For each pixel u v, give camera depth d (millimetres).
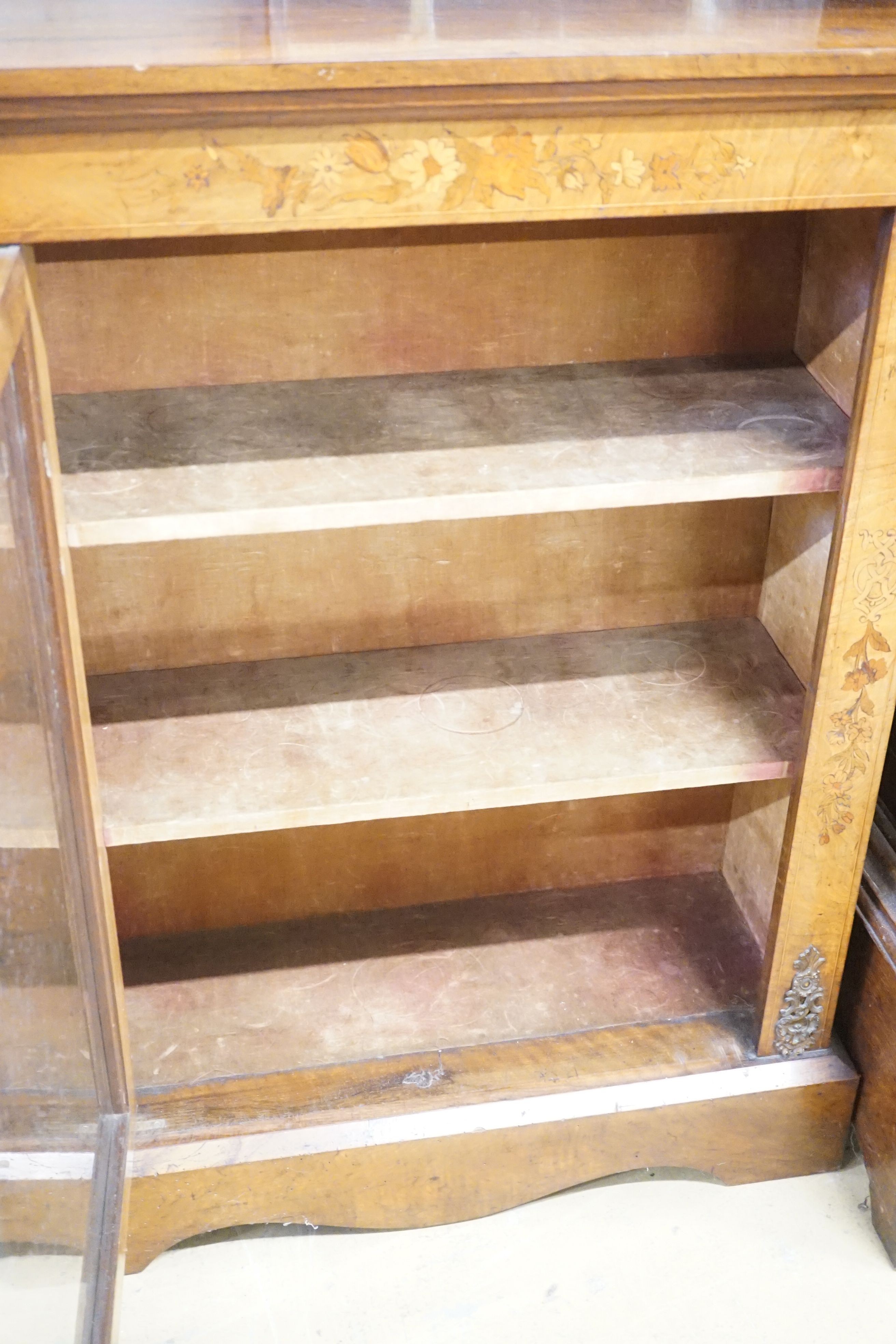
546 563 2057
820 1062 2041
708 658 2064
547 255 1807
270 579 1983
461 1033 2070
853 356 1697
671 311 1874
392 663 2057
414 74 1254
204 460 1652
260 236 1723
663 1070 2012
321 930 2273
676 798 2314
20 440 1337
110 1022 1767
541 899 2338
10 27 1391
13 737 1245
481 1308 1924
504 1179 2002
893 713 1937
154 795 1783
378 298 1799
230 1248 2018
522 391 1826
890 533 1630
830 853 1863
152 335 1766
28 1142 1236
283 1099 1955
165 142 1282
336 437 1709
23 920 1254
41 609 1440
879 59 1313
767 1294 1945
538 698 1982
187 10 1502
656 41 1354
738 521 2064
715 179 1398
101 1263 1570
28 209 1292
